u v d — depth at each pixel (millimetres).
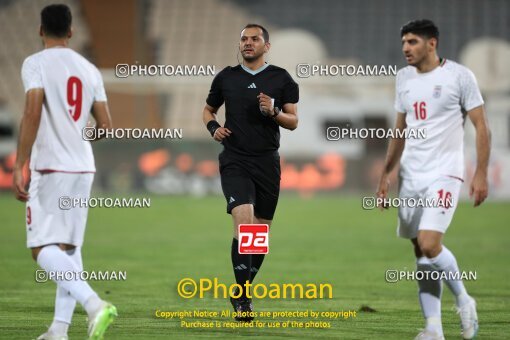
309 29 111500
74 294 18203
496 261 40281
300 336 21000
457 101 20391
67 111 18828
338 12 112250
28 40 106312
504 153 80125
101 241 48469
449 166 20297
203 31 110562
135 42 97000
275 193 24297
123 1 95938
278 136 24234
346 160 82500
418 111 20578
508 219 63156
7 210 66750
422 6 111875
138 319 23672
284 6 113062
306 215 65312
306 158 82938
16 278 33312
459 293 20438
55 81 18781
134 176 81312
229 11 113000
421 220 20344
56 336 19281
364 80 87500
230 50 109438
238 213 23250
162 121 94000
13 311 25078
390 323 23281
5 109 84000
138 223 59125
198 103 95000
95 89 19406
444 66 20500
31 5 108938
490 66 91250
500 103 81125
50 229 18656
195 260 40250
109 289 30562
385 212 68062
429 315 20250
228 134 23578
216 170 82375
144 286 31375
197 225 57938
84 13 96500
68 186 18750
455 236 52094
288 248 45625
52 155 18719
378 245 47156
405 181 20859
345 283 32625
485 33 109750
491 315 24906
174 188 82000
